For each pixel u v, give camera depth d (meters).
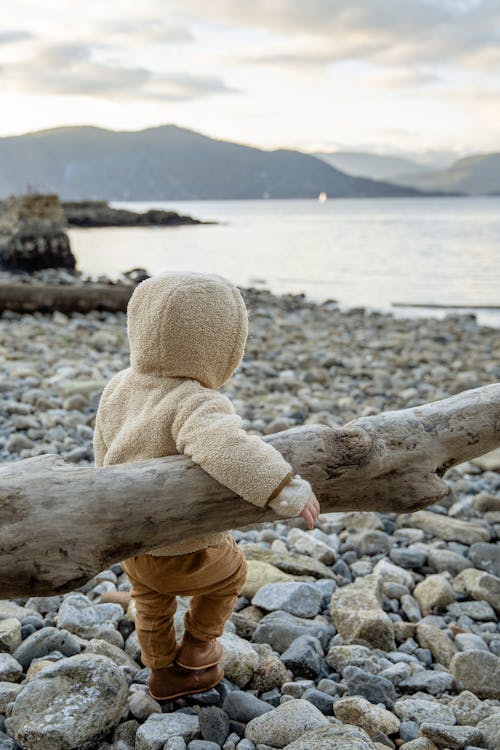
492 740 2.38
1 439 5.78
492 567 4.00
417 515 4.62
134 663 2.84
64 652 2.82
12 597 2.09
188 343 2.18
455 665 2.89
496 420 2.55
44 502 2.08
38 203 23.23
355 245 40.97
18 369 8.33
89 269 27.28
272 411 7.05
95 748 2.33
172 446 2.19
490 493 5.29
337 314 16.30
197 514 2.15
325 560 3.97
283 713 2.42
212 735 2.37
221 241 45.94
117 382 2.41
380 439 2.41
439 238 46.41
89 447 5.67
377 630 3.12
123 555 2.15
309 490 2.03
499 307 18.16
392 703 2.67
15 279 20.16
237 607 3.41
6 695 2.49
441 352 11.61
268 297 18.66
